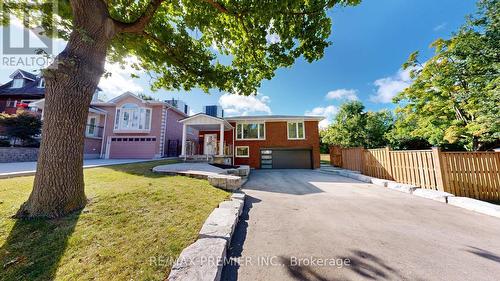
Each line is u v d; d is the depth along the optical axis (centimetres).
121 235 284
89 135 1570
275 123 1756
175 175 734
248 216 443
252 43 554
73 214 325
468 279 221
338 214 456
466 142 981
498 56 640
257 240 321
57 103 334
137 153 1619
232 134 1762
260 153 1731
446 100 896
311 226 382
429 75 873
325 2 438
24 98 1997
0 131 1155
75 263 221
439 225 385
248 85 691
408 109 1084
